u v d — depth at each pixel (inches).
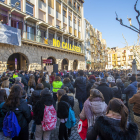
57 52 908.6
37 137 126.3
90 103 109.0
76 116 220.4
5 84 175.5
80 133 113.6
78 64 1198.3
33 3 727.7
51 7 882.1
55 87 234.2
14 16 619.8
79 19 1275.8
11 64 807.1
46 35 828.0
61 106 135.7
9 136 102.5
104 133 63.6
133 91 180.5
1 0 564.4
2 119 114.5
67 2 1077.8
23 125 108.0
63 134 138.6
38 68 740.0
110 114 71.6
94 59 1772.9
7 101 106.3
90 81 239.6
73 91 225.9
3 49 561.9
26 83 310.7
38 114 120.9
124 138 61.3
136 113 124.3
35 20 705.0
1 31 508.1
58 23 956.6
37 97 149.6
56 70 478.3
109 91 160.6
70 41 1113.4
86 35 1421.0
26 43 664.4
